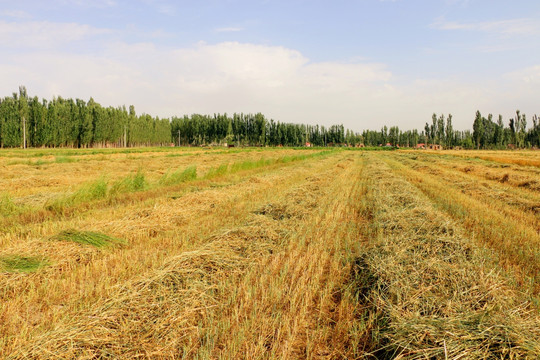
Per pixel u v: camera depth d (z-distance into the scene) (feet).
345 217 31.86
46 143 219.82
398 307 13.92
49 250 19.88
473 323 12.31
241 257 19.93
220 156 138.72
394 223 26.32
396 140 425.28
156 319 13.14
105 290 15.53
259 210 31.89
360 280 17.56
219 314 14.06
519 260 20.26
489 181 60.70
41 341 11.19
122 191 42.88
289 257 20.38
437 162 108.99
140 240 23.99
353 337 12.80
